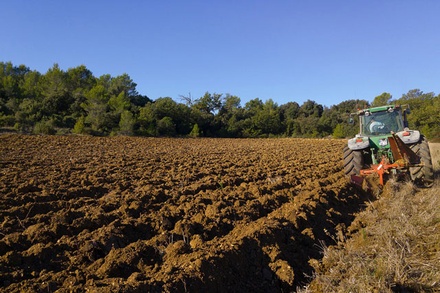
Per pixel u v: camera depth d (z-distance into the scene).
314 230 5.09
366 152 8.66
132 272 3.81
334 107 62.41
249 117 53.72
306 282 3.89
